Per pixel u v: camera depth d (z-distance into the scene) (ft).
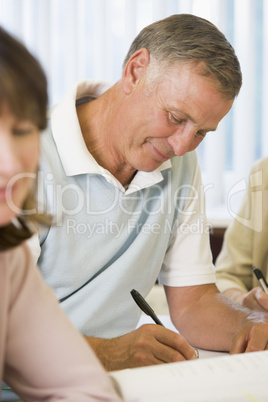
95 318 4.74
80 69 9.48
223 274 6.68
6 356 2.80
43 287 2.87
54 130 4.58
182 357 4.20
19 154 2.18
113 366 4.23
